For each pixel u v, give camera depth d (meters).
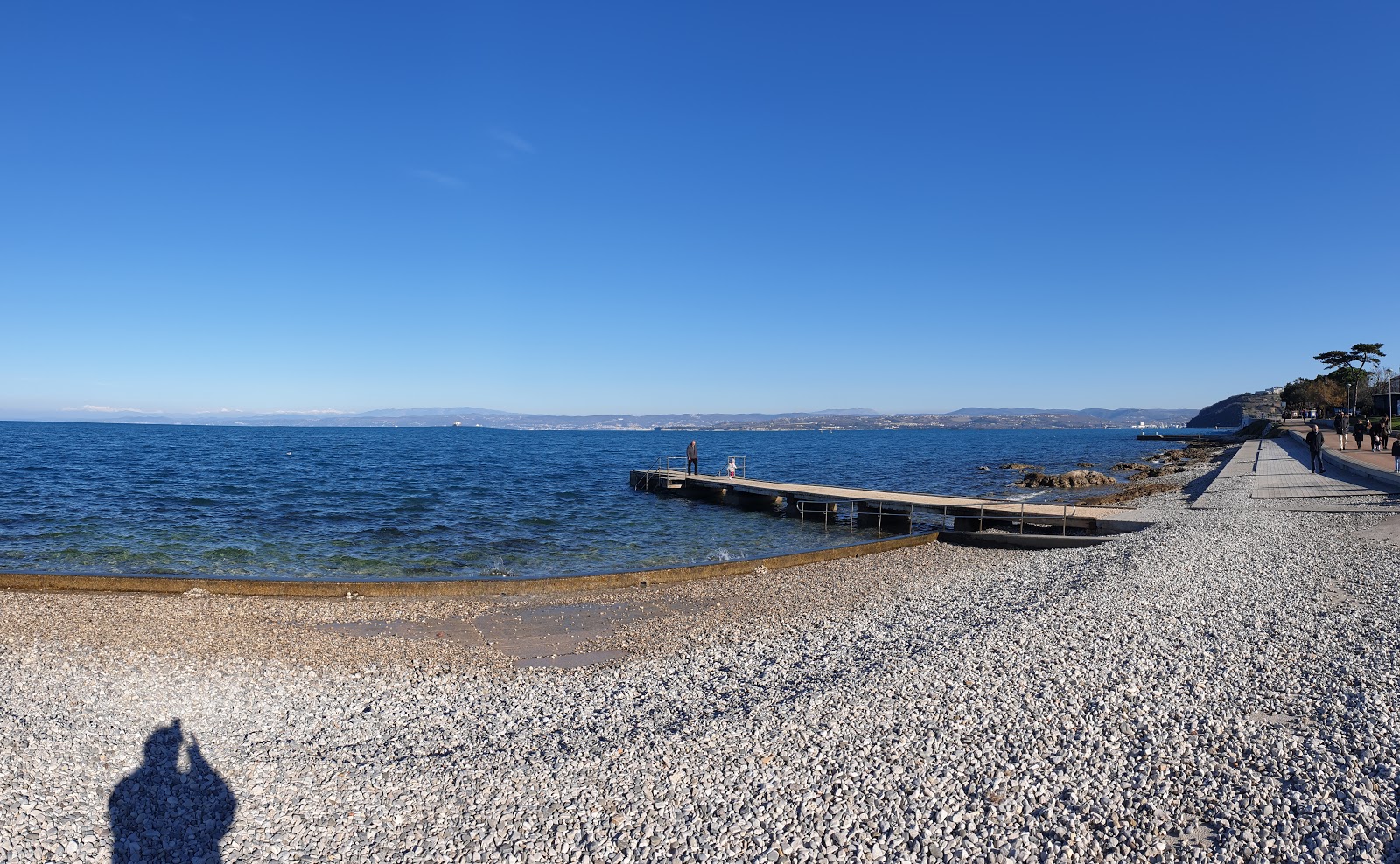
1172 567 15.05
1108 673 9.04
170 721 9.16
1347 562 14.84
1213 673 8.94
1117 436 194.25
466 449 93.88
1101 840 5.71
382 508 31.09
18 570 18.38
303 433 176.25
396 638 13.40
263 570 19.19
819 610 15.08
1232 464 46.84
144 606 15.00
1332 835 5.48
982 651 10.07
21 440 89.94
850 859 5.71
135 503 30.72
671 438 197.75
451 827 6.56
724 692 9.97
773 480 49.09
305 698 10.22
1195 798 6.19
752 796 6.70
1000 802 6.33
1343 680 8.38
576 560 21.36
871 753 7.32
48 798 6.88
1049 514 23.67
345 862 6.18
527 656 12.45
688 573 18.38
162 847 6.50
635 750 7.75
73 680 10.21
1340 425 56.62
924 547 22.44
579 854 6.00
